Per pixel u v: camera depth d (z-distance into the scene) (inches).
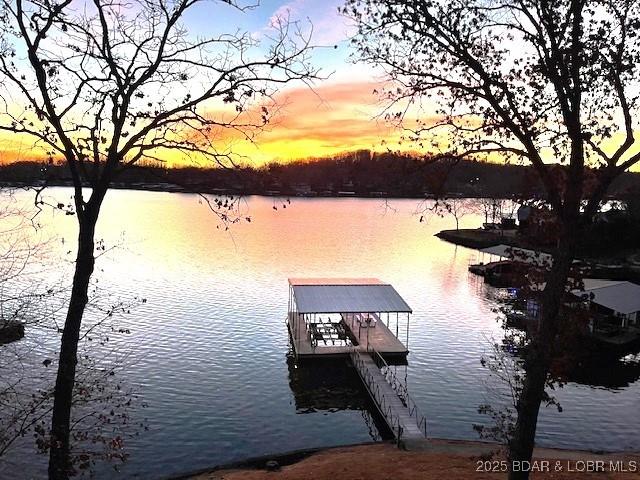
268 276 2802.7
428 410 1242.6
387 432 1134.4
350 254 3713.1
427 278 2945.4
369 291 1844.2
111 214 6186.0
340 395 1369.3
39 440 490.0
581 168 526.3
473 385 1397.6
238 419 1202.0
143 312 2015.3
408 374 1489.9
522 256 627.2
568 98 524.7
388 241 4564.5
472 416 1207.6
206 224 5344.5
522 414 545.0
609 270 2583.7
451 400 1302.9
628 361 1573.6
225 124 522.9
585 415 1215.6
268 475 827.4
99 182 493.0
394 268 3230.8
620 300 1787.6
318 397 1352.1
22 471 895.1
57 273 2146.9
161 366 1489.9
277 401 1316.4
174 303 2180.1
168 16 509.7
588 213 533.0
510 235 4690.0
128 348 1606.8
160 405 1239.5
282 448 1079.6
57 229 3791.8
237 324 1929.1
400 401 1245.1
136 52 506.3
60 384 490.6
